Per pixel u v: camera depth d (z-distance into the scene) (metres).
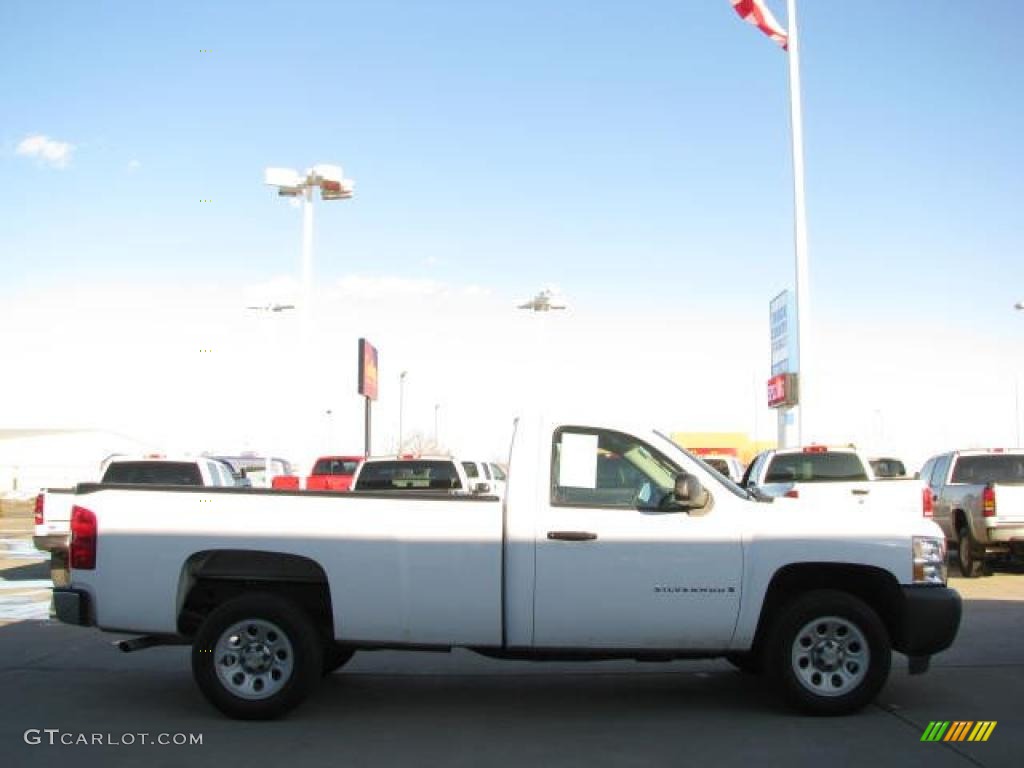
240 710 7.00
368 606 6.94
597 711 7.38
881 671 6.98
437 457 15.69
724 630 6.92
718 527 6.98
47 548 14.52
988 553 15.77
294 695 6.98
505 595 6.90
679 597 6.91
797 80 21.66
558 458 7.16
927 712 7.20
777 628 7.03
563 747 6.43
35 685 8.24
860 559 7.00
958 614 7.01
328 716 7.23
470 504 7.00
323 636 7.43
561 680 8.46
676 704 7.57
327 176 24.47
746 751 6.29
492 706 7.55
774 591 7.20
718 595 6.92
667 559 6.92
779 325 29.61
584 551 6.89
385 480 15.53
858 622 6.98
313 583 7.38
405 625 6.93
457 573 6.91
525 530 6.92
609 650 6.94
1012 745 6.39
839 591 7.17
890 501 13.76
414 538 6.95
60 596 7.09
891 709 7.28
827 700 7.00
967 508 15.79
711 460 23.55
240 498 7.11
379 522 6.99
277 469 28.61
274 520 7.04
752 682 8.34
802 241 21.23
